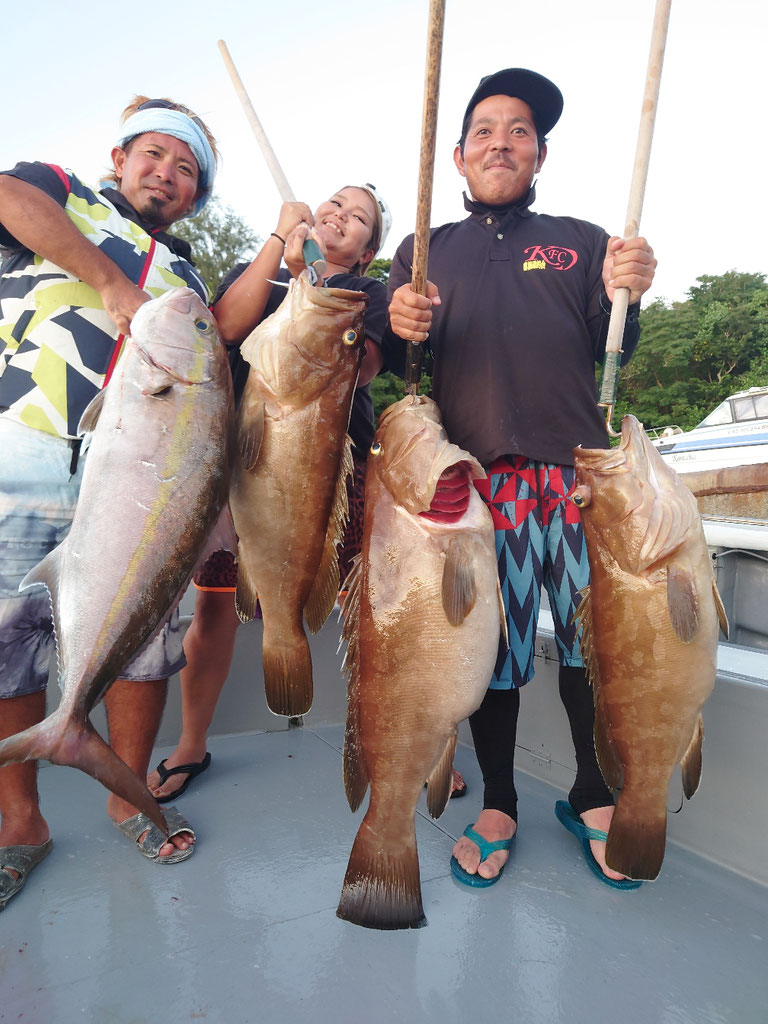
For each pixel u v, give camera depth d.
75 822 2.51
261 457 1.98
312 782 2.86
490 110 2.43
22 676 2.13
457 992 1.67
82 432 2.02
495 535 2.26
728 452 11.86
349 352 2.02
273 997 1.65
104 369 2.23
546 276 2.34
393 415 2.03
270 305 2.85
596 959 1.79
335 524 2.08
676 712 1.86
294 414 1.97
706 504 11.20
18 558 2.11
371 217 3.25
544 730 2.84
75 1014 1.60
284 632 2.04
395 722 1.85
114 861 2.26
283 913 1.98
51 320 2.18
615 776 1.96
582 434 2.30
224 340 2.35
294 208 2.14
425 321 1.99
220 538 2.08
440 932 1.90
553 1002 1.64
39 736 1.70
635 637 1.89
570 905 2.02
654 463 1.93
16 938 1.87
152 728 2.40
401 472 1.93
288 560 2.01
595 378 2.43
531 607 2.24
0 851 2.12
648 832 1.88
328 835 2.44
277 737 3.35
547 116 2.50
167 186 2.53
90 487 1.87
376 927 1.75
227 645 2.80
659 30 1.86
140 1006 1.62
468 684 1.87
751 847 2.15
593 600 1.99
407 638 1.86
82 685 1.76
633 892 2.09
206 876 2.18
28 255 2.21
